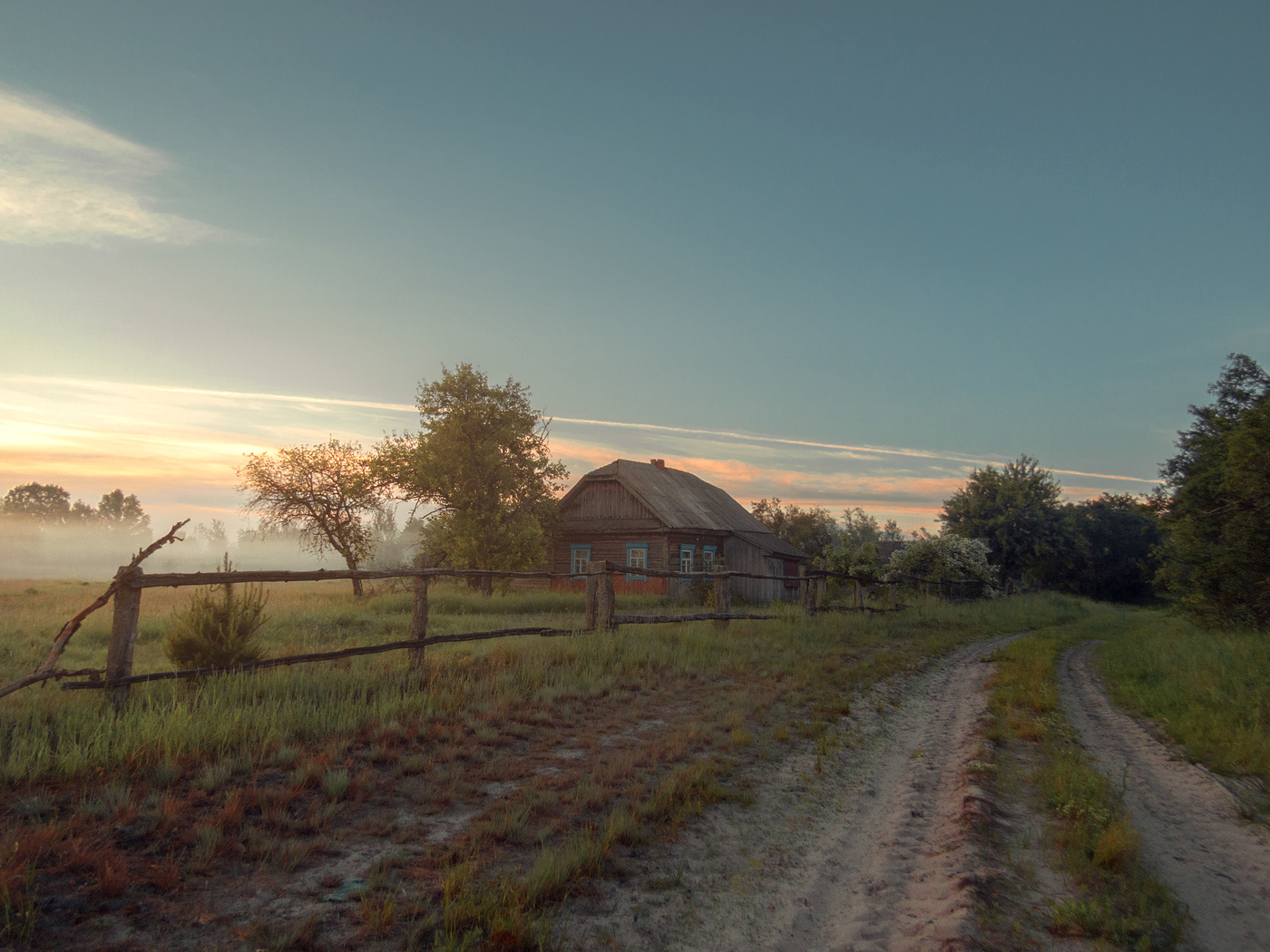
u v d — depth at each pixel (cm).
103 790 434
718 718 749
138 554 614
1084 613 2769
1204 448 1648
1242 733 661
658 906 370
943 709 870
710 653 1115
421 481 2608
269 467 2673
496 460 2612
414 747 586
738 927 358
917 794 555
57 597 1883
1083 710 855
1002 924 351
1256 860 436
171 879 345
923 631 1711
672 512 3062
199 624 732
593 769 561
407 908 339
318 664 823
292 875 367
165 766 470
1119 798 504
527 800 480
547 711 730
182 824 407
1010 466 3988
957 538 3141
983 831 466
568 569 3169
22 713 551
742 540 3372
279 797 452
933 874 416
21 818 393
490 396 2702
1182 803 534
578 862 390
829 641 1361
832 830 490
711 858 432
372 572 787
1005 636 1797
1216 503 1575
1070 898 381
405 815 455
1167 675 999
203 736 533
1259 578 1449
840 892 401
